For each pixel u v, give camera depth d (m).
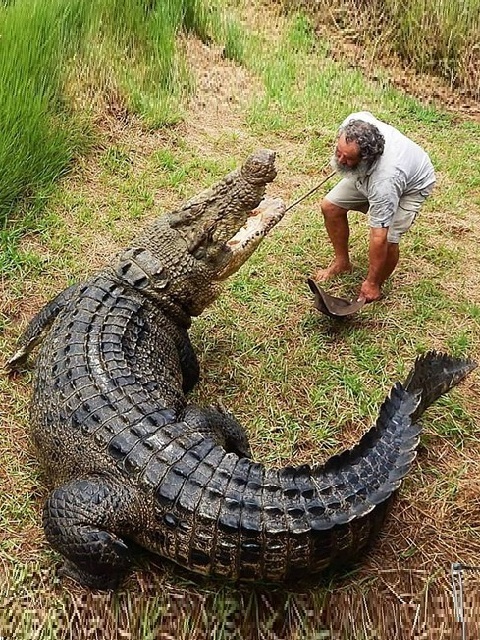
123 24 6.79
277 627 3.19
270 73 7.39
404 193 4.52
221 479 3.13
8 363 4.22
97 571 3.14
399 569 3.30
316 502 3.05
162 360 3.94
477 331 4.64
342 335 4.59
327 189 5.96
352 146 4.24
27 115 5.45
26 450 3.81
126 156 6.04
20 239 5.13
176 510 3.07
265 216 4.18
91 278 4.16
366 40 8.15
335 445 3.91
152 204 5.60
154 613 3.18
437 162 6.40
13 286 4.76
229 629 3.18
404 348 4.50
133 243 4.17
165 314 4.08
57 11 6.27
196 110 6.81
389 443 3.26
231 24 7.88
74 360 3.61
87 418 3.36
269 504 3.04
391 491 3.09
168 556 3.15
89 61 6.33
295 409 4.11
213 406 3.84
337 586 3.23
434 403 4.10
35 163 5.48
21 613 3.18
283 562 3.02
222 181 3.98
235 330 4.61
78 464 3.33
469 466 3.80
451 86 7.74
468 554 3.38
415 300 4.86
